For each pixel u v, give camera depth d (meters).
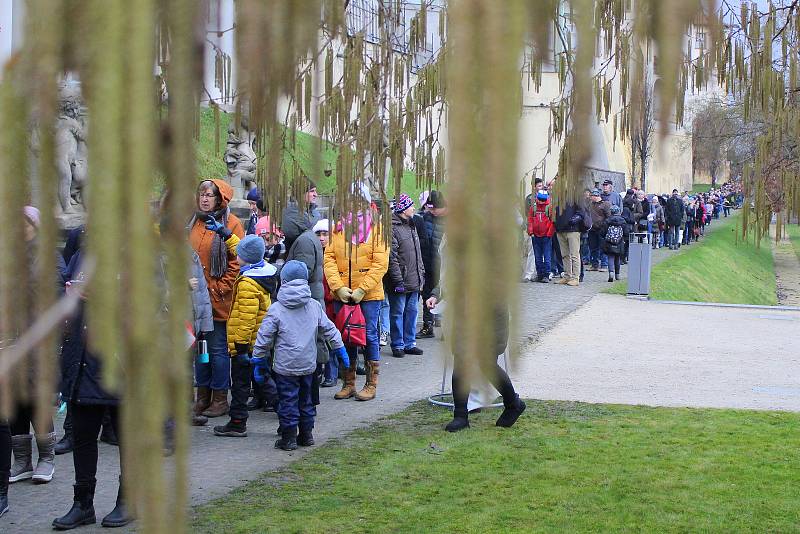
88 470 5.88
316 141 0.97
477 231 0.55
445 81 0.59
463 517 6.16
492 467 7.33
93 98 0.55
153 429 0.58
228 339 8.21
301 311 7.81
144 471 0.59
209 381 8.92
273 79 0.70
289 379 7.81
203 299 7.89
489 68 0.55
